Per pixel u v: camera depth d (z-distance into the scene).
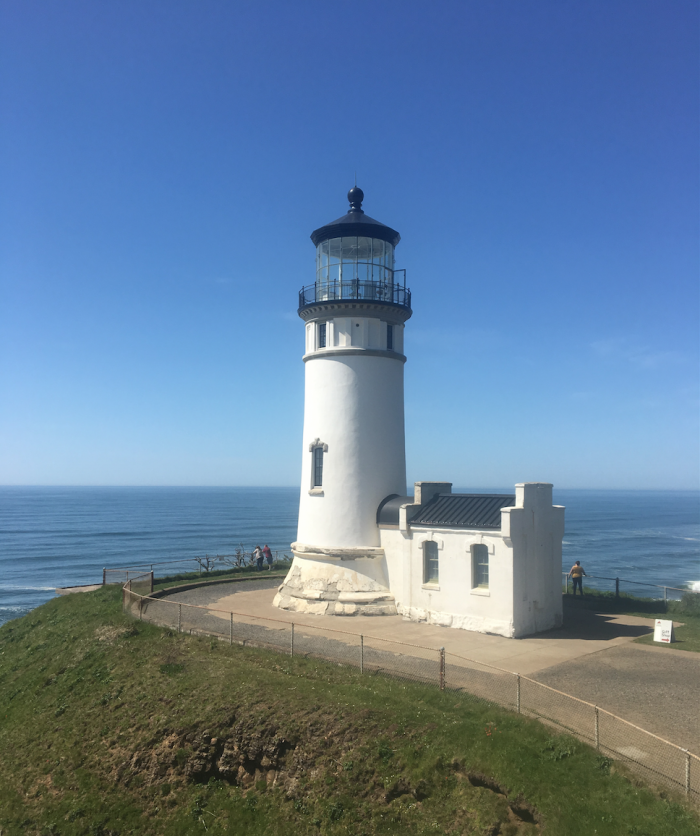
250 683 16.27
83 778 15.22
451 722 13.09
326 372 26.52
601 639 20.77
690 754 10.12
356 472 25.75
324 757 13.23
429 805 11.54
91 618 24.73
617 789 10.49
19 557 95.62
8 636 26.97
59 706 18.11
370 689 15.21
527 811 10.67
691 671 17.00
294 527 148.12
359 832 11.66
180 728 15.21
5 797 15.35
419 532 23.44
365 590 24.59
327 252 27.30
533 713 13.52
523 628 21.05
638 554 103.62
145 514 198.25
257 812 13.27
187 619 23.30
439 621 22.44
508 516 20.81
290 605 25.23
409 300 28.00
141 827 13.80
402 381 27.84
